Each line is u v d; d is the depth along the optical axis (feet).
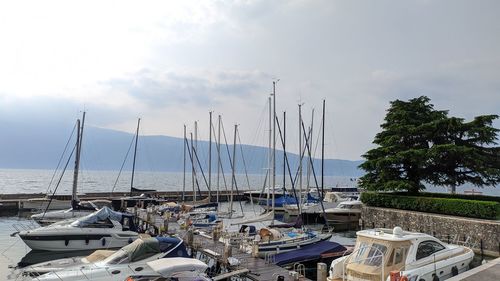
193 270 43.45
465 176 103.60
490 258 73.31
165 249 49.70
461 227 80.53
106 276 44.16
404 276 35.06
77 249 73.67
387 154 112.98
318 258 61.77
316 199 144.46
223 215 116.47
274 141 104.27
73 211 104.63
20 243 84.69
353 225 119.75
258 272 49.85
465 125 103.09
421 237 43.16
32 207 133.28
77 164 131.44
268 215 92.38
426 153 101.40
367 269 39.81
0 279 56.90
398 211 96.48
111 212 79.41
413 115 116.16
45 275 43.86
